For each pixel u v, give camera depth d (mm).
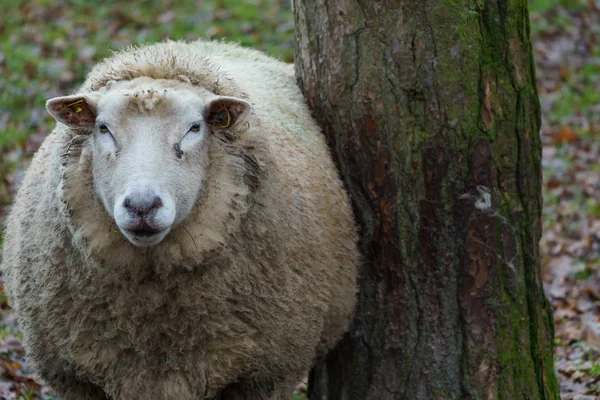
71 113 8523
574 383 12352
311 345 9531
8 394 11852
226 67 10594
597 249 16875
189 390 8930
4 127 20000
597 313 14773
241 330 8828
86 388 9422
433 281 10188
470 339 10180
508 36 9867
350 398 10836
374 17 9945
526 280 10297
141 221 7777
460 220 10008
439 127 9867
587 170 20062
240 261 8695
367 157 10234
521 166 10078
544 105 23281
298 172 9539
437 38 9742
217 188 8539
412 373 10406
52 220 8781
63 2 25906
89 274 8555
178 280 8562
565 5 28375
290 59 23109
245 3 26172
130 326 8672
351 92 10195
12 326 13953
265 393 9422
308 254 9305
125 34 24125
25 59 22672
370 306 10523
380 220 10281
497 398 10242
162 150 8133
